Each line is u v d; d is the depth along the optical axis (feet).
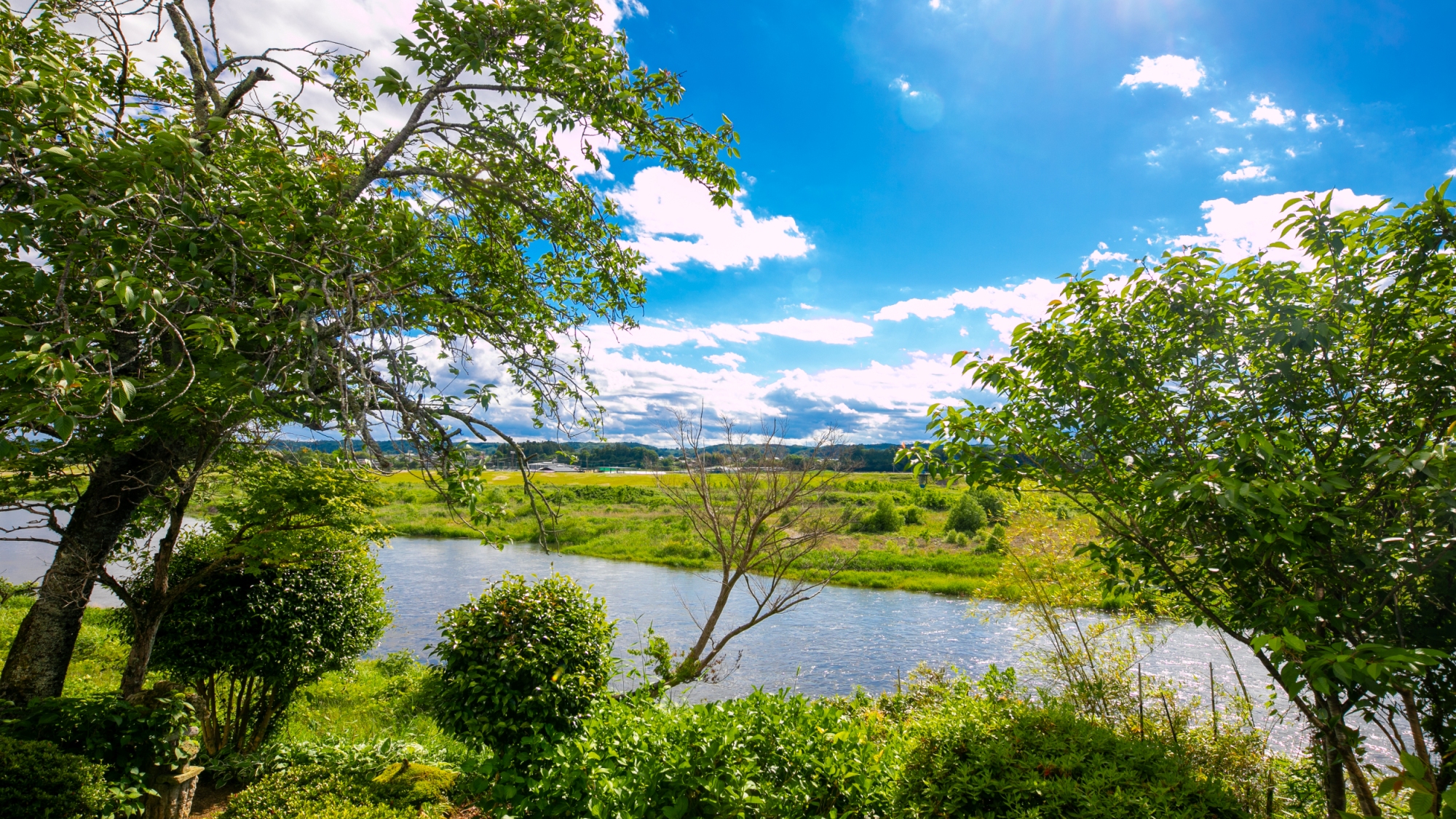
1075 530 25.20
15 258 11.12
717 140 19.04
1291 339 10.39
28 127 9.62
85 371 8.44
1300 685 8.41
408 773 17.38
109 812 13.73
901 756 14.61
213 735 23.62
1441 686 10.20
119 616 22.79
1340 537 9.75
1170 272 11.39
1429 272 9.79
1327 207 10.31
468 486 13.35
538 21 15.71
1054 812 11.02
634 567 86.89
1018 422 12.83
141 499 17.70
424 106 17.10
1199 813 10.74
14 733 14.87
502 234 21.33
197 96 17.94
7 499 16.21
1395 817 13.33
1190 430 12.09
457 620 22.34
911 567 82.02
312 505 21.12
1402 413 10.45
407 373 13.10
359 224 12.34
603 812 13.94
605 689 21.77
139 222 10.32
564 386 19.62
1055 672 24.22
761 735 15.01
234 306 11.25
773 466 24.91
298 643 23.88
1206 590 12.16
